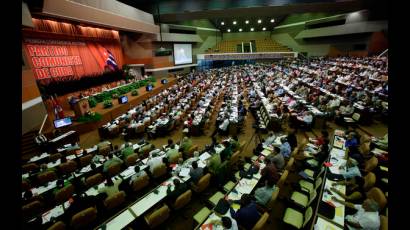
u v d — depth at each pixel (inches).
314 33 1165.1
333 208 176.2
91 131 498.0
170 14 903.1
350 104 425.1
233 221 161.9
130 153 301.6
